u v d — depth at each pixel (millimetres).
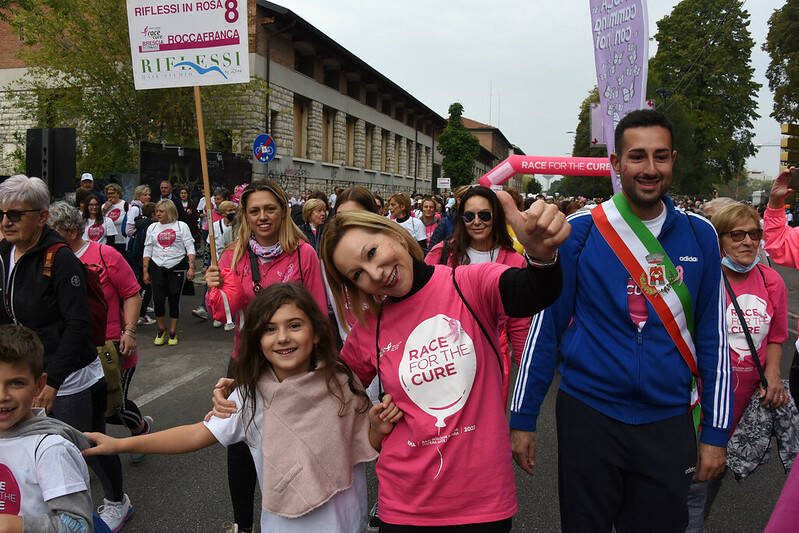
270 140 13875
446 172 56250
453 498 1883
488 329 1967
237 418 2244
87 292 3117
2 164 25984
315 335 2191
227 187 18578
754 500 3758
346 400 2197
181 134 20734
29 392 2092
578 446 2254
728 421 2160
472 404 1909
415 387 1916
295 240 3297
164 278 7363
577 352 2270
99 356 3406
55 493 1988
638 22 4012
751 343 3002
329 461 2160
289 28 23828
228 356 6930
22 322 2971
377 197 7820
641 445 2158
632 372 2154
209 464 4129
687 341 2180
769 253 3701
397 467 1949
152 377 6133
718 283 2199
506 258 3947
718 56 42500
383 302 2025
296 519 2162
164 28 4164
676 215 2191
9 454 2043
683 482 2141
